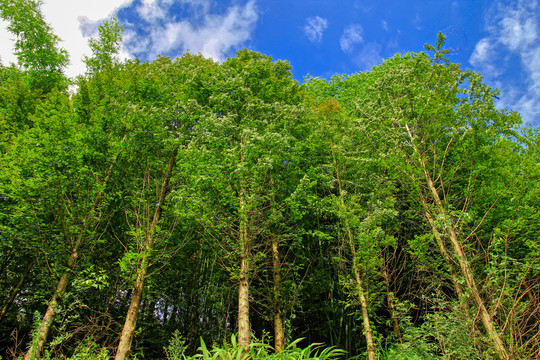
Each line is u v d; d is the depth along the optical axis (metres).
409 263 9.46
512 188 6.59
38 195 7.36
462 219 6.72
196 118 9.41
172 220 8.55
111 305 9.09
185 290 11.41
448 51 8.45
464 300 5.98
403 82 9.17
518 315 5.87
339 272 8.63
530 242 5.59
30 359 5.63
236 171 7.34
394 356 7.00
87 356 6.37
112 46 12.23
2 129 9.88
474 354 5.76
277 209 8.09
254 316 11.27
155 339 10.24
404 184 8.06
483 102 7.68
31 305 9.98
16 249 8.95
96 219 7.97
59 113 8.15
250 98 9.73
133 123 8.52
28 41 12.56
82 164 8.23
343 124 10.60
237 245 7.45
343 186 9.59
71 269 7.45
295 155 9.31
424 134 8.03
